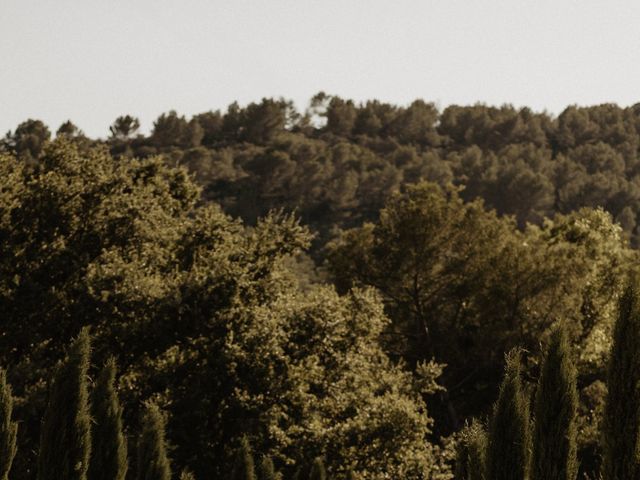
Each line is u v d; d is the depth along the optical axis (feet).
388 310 113.29
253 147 462.60
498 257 100.68
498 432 30.04
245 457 45.68
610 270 99.35
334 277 118.32
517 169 341.82
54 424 36.29
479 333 103.71
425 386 77.41
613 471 25.77
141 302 63.10
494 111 604.08
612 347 26.66
